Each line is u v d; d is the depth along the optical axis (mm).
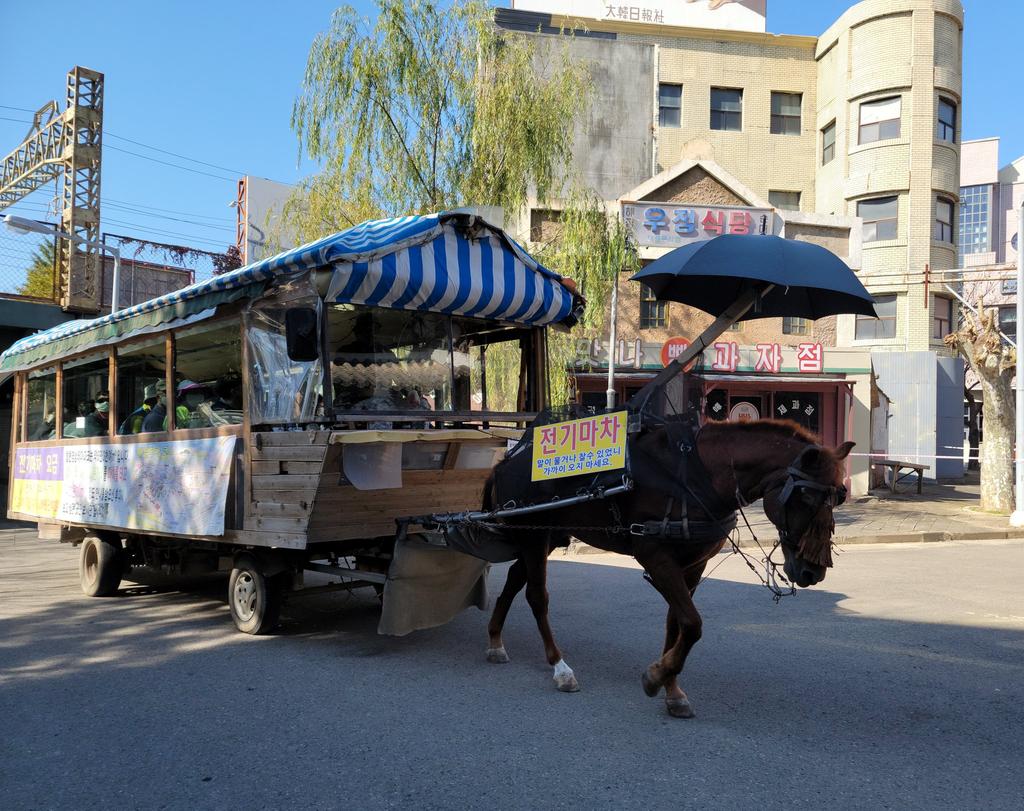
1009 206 45812
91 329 8406
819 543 4223
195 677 5637
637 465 4758
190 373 7316
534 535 5484
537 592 5496
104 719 4777
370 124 13953
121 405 8336
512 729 4570
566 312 7320
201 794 3754
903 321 25656
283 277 6098
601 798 3680
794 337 21062
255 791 3781
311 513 5938
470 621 7492
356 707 4973
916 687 5387
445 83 14227
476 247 6555
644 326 20156
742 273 4832
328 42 14031
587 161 27547
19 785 3869
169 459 7348
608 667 5906
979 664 5957
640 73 28000
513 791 3756
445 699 5125
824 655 6207
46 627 7246
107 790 3807
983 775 3939
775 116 29141
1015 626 7215
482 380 7098
